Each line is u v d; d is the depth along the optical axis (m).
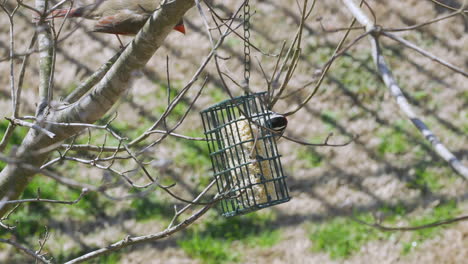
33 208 12.18
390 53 15.15
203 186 12.69
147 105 13.79
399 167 13.07
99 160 6.31
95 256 6.46
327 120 13.90
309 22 15.41
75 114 6.61
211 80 14.26
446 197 12.47
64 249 11.74
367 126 13.80
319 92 14.30
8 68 14.24
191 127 13.53
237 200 7.21
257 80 14.20
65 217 12.13
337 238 11.88
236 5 15.20
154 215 12.24
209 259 11.62
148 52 6.36
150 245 11.83
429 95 14.38
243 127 7.14
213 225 12.13
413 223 12.06
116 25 6.71
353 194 12.69
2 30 14.86
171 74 14.40
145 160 12.78
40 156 6.75
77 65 14.48
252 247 11.80
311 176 13.00
